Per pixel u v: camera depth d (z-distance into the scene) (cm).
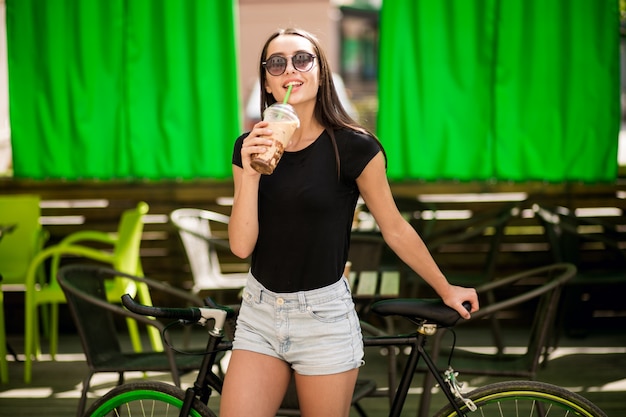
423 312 229
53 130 514
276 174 216
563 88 507
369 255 454
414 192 577
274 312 216
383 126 512
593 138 508
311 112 221
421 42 506
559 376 453
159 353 351
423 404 314
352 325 220
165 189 571
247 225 213
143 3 508
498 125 510
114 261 467
